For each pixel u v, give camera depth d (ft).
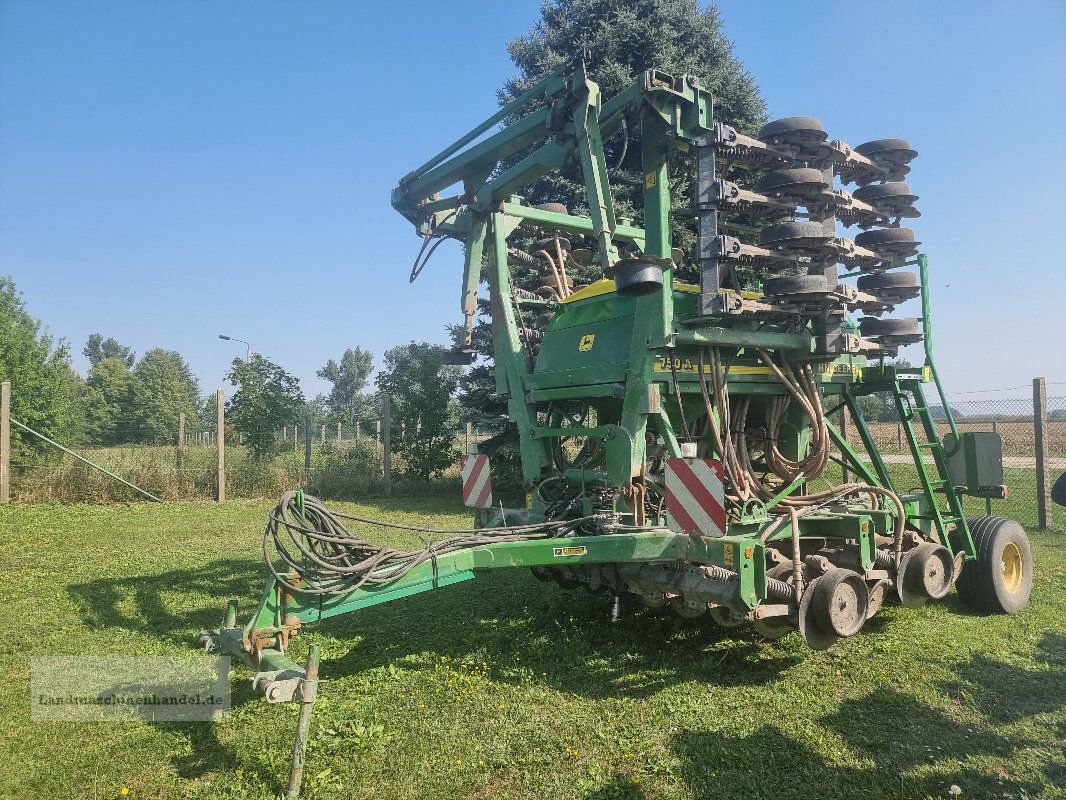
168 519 39.99
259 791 10.80
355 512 42.55
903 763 11.41
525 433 20.99
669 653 16.79
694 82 17.15
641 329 17.16
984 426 55.01
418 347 55.52
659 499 17.71
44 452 52.06
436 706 13.84
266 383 53.88
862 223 20.12
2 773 11.46
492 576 25.12
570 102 17.78
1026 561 20.88
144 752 12.12
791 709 13.52
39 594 22.98
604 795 10.61
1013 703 13.71
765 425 20.20
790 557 19.03
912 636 17.84
